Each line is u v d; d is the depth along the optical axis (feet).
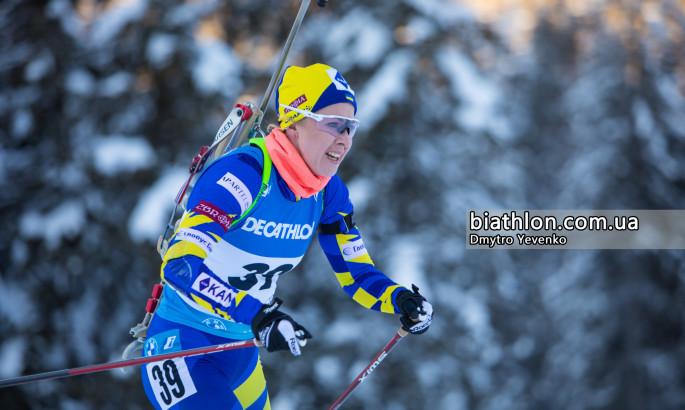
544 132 320.50
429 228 140.15
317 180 30.37
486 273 146.30
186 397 30.22
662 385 214.90
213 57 142.92
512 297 153.38
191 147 136.26
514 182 157.69
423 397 136.26
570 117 286.66
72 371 29.55
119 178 128.67
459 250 141.08
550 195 280.92
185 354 28.99
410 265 135.13
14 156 132.36
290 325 27.20
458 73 146.61
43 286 126.21
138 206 126.72
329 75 29.76
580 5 340.18
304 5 33.32
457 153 146.20
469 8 155.43
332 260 35.83
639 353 216.95
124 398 125.70
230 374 32.30
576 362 225.56
